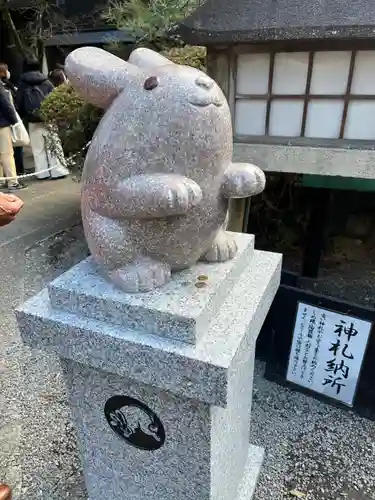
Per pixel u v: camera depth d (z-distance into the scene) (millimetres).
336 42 1567
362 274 2697
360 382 1690
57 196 4359
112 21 2949
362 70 1593
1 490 1259
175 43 2326
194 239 986
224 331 956
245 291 1116
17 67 6586
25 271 2855
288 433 1652
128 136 874
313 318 1715
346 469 1502
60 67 5152
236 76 1793
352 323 1624
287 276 1962
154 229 940
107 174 907
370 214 3021
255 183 958
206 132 872
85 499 1409
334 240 3049
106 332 964
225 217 1032
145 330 954
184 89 854
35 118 4539
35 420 1717
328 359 1725
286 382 1876
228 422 1154
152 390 1041
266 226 2900
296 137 1776
